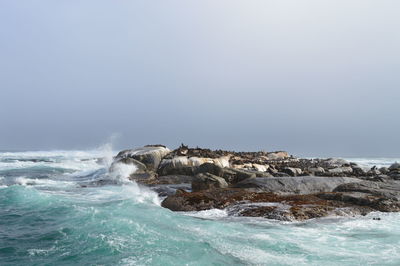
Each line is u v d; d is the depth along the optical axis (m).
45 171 33.78
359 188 16.44
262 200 15.44
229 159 30.48
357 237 10.59
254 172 23.02
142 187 22.03
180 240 9.44
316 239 10.27
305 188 18.27
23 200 15.45
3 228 10.94
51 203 14.65
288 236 10.57
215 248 8.96
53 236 9.91
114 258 8.05
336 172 25.42
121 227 10.50
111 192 20.08
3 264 7.91
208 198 15.81
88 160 50.66
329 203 14.91
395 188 16.88
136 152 29.66
